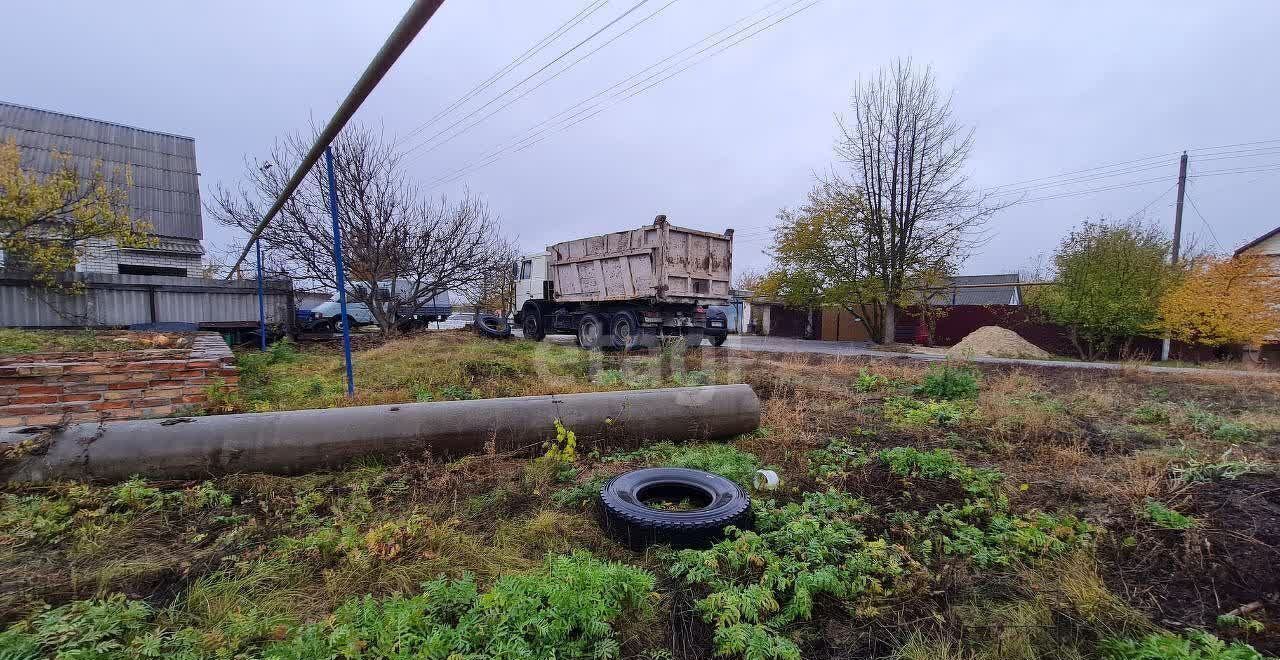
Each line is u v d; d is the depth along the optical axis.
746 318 30.05
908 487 3.42
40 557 2.39
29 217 10.05
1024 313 17.97
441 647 1.73
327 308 17.30
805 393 6.75
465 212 13.62
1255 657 1.68
